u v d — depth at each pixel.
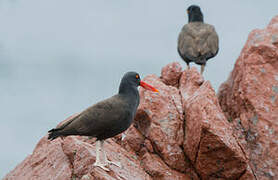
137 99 12.60
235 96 18.00
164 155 14.85
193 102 14.95
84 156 13.03
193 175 14.78
